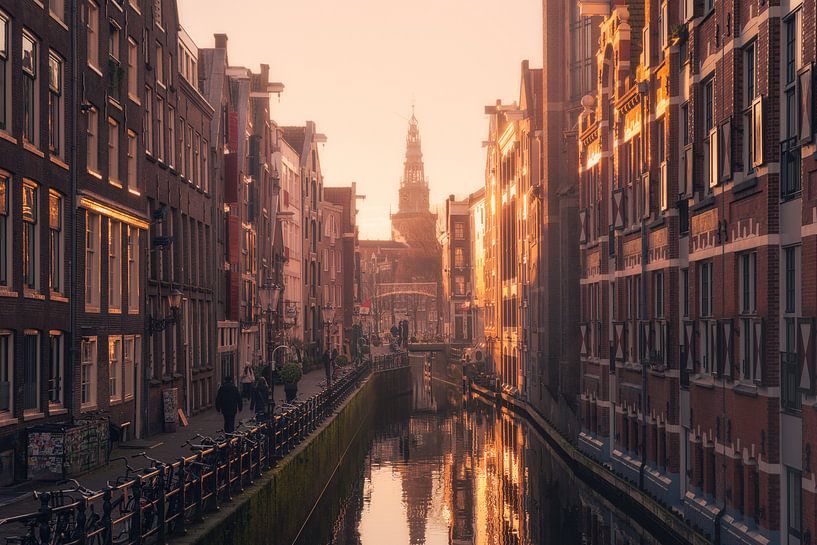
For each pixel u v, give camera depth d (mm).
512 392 71562
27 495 18609
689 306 25453
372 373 75938
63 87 22969
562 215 50781
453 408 77812
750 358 20906
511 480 40719
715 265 22984
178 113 36125
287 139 82875
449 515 33750
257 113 59250
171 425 32219
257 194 55969
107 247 26422
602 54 35906
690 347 25125
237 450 21516
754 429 20234
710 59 23516
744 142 20984
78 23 23906
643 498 28812
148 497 15391
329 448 37781
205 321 40875
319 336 85750
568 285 50031
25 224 20875
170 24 34688
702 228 24219
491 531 30562
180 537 16406
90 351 25234
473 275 107812
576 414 43156
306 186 80375
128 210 28203
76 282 23750
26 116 20969
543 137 58312
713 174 22859
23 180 20469
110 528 13406
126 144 28344
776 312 19375
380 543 29609
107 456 23266
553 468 43250
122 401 28031
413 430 61531
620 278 33281
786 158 18984
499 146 81312
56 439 20469
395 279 169750
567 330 49656
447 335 121375
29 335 21203
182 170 36906
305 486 30016
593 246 37969
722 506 22719
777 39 19156
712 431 23469
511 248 75062
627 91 32656
